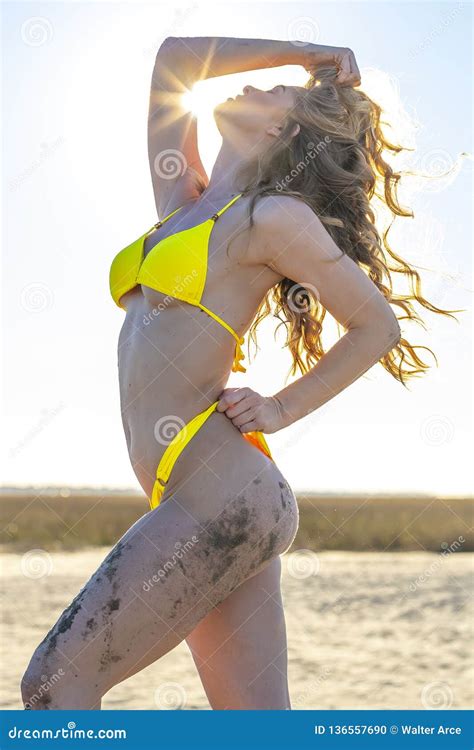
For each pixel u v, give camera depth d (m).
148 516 3.04
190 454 3.06
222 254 3.18
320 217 3.47
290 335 3.81
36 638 9.02
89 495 32.78
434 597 13.16
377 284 3.68
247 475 3.09
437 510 30.34
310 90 3.58
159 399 3.14
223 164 3.52
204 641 3.29
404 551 25.36
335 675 7.50
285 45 3.69
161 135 3.77
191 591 2.98
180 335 3.15
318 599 12.89
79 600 2.90
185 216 3.42
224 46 3.73
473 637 9.55
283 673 3.28
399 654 8.55
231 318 3.20
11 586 13.90
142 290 3.25
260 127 3.51
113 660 2.89
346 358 3.16
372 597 13.16
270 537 3.11
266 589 3.26
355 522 28.52
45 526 28.45
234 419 3.12
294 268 3.16
